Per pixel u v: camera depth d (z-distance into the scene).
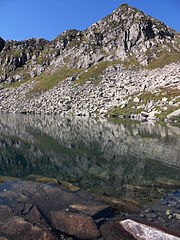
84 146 38.06
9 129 58.66
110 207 15.68
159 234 12.23
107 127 58.97
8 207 15.59
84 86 131.38
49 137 46.75
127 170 25.34
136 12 185.75
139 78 118.50
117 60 155.12
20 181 20.86
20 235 12.71
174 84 95.81
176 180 21.75
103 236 12.60
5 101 148.38
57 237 12.65
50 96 133.38
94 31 197.12
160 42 160.25
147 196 17.84
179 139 41.31
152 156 30.67
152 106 82.69
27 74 190.62
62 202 16.34
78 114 99.50
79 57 177.75
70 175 23.92
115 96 106.56
